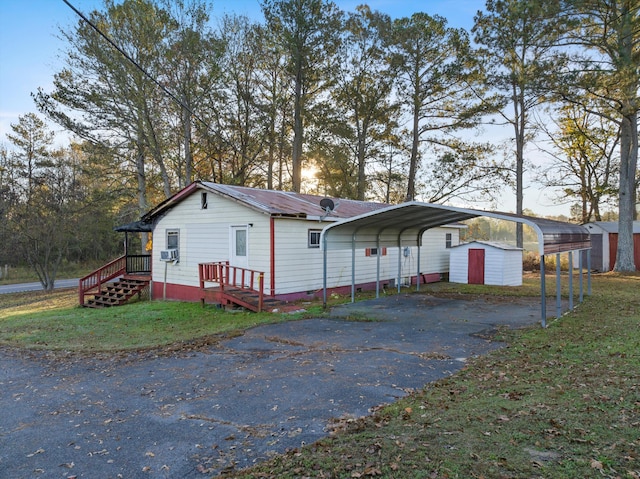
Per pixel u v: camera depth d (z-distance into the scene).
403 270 17.38
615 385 4.82
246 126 24.28
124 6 18.19
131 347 7.95
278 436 3.88
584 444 3.44
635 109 17.17
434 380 5.36
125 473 3.35
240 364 6.42
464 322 9.22
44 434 4.18
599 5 16.92
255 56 24.28
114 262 16.45
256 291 11.80
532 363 5.95
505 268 16.89
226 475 3.22
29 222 21.11
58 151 29.72
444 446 3.47
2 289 22.27
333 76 25.81
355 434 3.80
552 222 9.76
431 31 24.39
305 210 13.34
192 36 19.50
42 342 8.90
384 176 29.61
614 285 16.19
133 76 18.61
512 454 3.30
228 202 13.23
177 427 4.20
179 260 14.81
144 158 22.08
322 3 23.39
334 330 8.62
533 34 18.69
